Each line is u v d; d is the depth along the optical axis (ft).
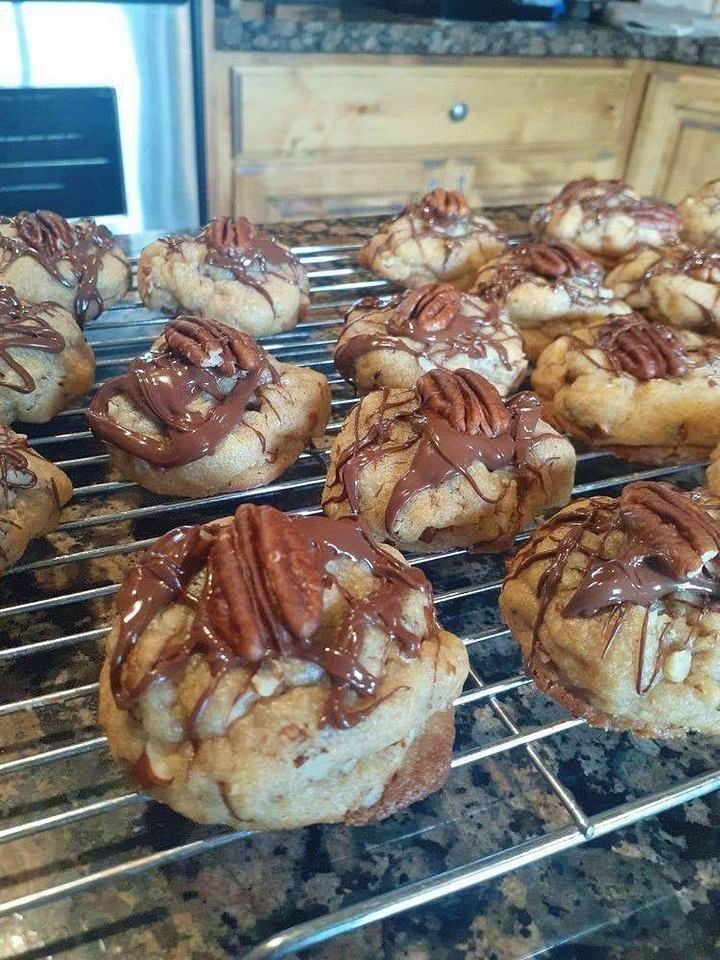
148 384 0.82
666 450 0.92
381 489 0.77
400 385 0.93
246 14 1.82
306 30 1.64
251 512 0.57
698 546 0.59
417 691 0.54
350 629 0.53
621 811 0.53
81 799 0.55
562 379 0.97
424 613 0.58
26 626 0.68
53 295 1.05
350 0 2.02
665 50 1.92
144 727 0.52
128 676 0.52
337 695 0.51
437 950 0.49
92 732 0.60
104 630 0.65
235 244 1.07
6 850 0.52
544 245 1.16
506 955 0.49
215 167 1.72
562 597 0.63
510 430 0.80
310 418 0.88
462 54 1.81
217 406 0.83
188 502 0.82
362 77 1.74
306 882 0.52
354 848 0.54
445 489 0.76
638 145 2.09
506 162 2.00
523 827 0.55
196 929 0.49
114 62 1.51
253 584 0.52
